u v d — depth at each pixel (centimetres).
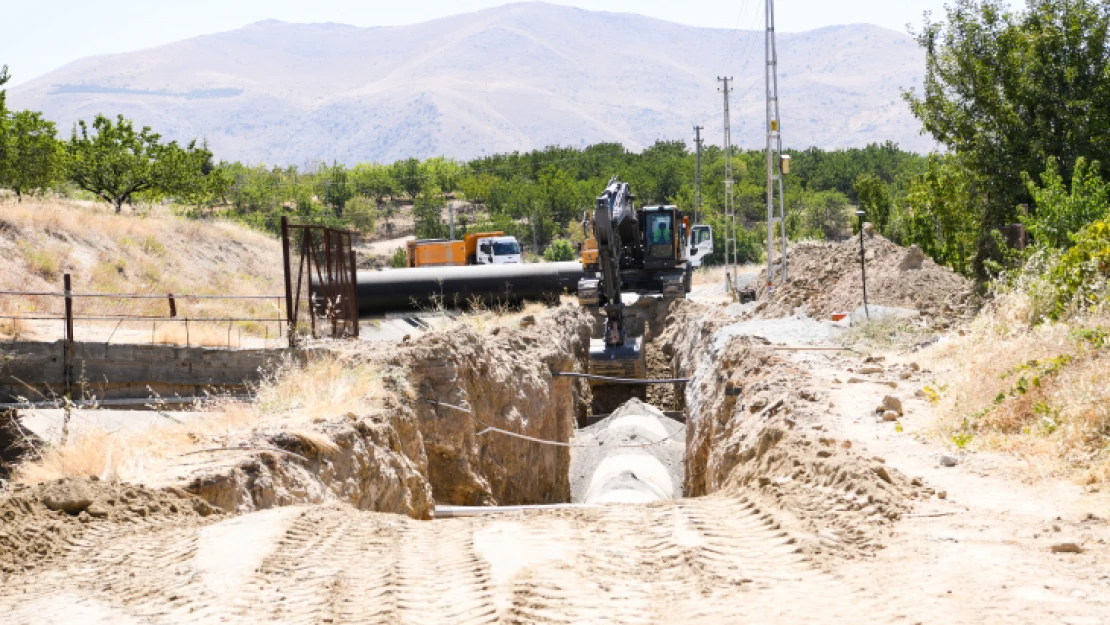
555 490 2731
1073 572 649
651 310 5019
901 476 980
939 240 4094
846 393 1523
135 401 1944
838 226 14725
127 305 3481
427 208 13162
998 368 1293
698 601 630
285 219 2234
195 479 1070
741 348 2252
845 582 659
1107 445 966
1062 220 2141
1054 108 3145
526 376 2652
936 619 559
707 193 15112
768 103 3697
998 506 854
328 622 611
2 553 813
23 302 3175
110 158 5438
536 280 4034
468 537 853
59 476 1121
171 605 670
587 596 647
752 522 851
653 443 2933
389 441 1620
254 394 2036
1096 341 1242
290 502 1188
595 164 18462
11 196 4628
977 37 3269
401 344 2248
